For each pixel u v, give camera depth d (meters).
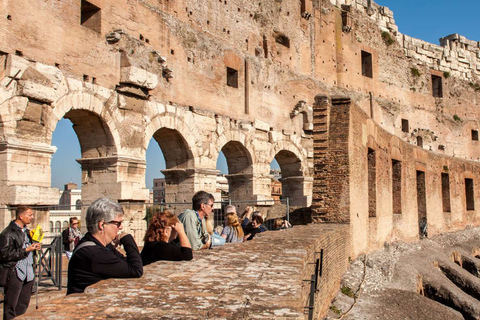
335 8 43.97
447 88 56.66
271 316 4.31
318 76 40.91
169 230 7.74
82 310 4.39
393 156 25.58
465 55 59.53
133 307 4.54
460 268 23.84
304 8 39.69
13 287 9.58
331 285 13.42
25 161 17.75
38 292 13.14
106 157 21.98
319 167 18.47
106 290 5.23
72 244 16.97
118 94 22.48
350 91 44.22
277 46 36.47
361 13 47.22
